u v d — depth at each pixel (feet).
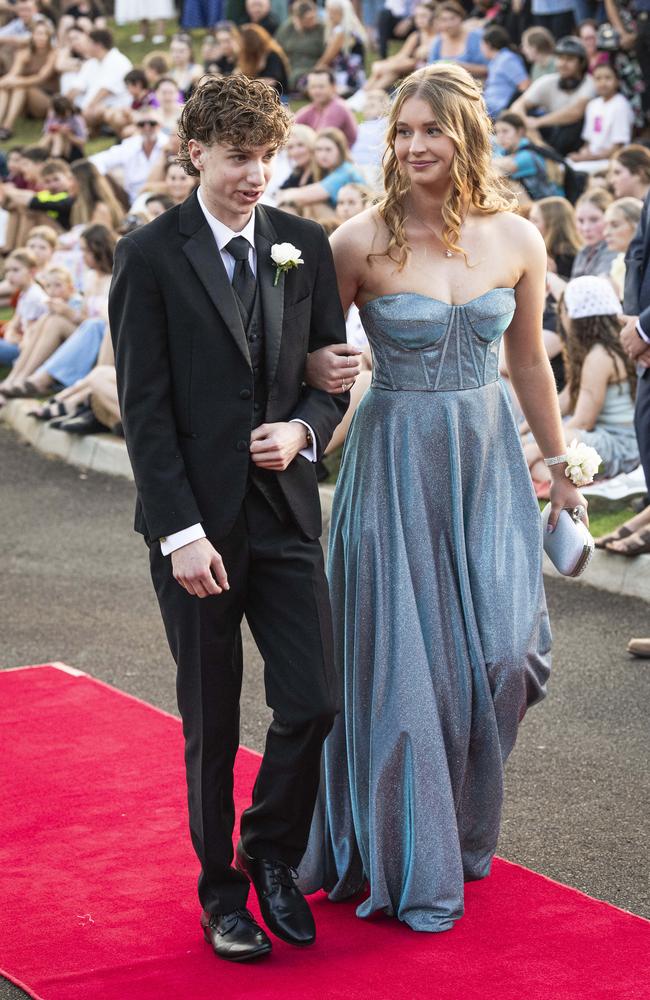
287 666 10.53
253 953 10.53
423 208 11.14
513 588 11.43
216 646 10.48
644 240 16.80
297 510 10.56
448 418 11.25
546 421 12.09
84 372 31.42
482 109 11.04
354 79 49.85
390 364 11.35
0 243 42.78
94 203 38.11
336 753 11.65
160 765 14.58
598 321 22.66
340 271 11.30
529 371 11.96
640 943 10.80
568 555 12.12
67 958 10.72
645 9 36.99
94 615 20.08
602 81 35.94
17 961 10.68
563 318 23.41
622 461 22.85
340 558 11.71
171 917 11.39
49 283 32.71
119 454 28.35
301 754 10.53
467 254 11.17
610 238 24.43
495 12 44.27
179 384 10.23
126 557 23.02
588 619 19.06
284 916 10.69
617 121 35.78
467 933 11.04
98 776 14.30
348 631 11.50
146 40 64.80
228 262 10.28
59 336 32.53
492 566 11.37
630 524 20.27
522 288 11.53
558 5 42.73
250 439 10.30
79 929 11.19
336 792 11.65
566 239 26.30
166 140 42.11
